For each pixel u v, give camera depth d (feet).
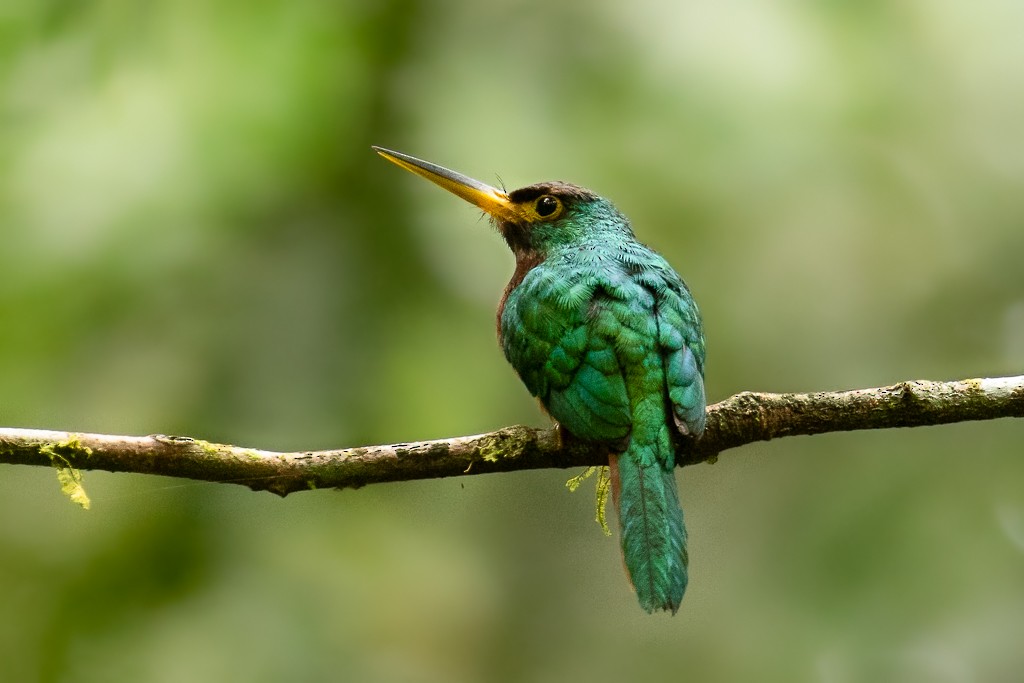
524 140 36.81
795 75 37.76
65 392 34.32
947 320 43.11
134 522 34.37
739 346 40.78
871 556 38.70
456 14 38.45
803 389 40.91
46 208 34.55
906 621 37.35
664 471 23.48
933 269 42.80
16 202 34.42
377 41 37.55
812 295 41.04
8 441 22.71
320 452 23.58
